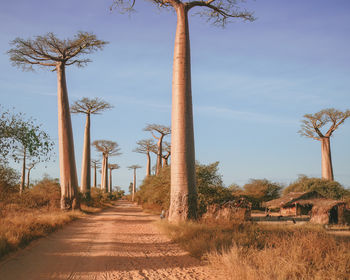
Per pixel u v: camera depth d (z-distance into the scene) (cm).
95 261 663
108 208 3912
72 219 1742
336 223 2194
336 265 552
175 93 1577
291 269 520
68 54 2505
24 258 659
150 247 879
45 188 2531
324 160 4528
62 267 596
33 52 2356
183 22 1650
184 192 1512
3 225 877
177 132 1545
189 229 1110
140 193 4194
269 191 4416
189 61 1620
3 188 1320
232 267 553
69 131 2483
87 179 3616
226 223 1250
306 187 3766
